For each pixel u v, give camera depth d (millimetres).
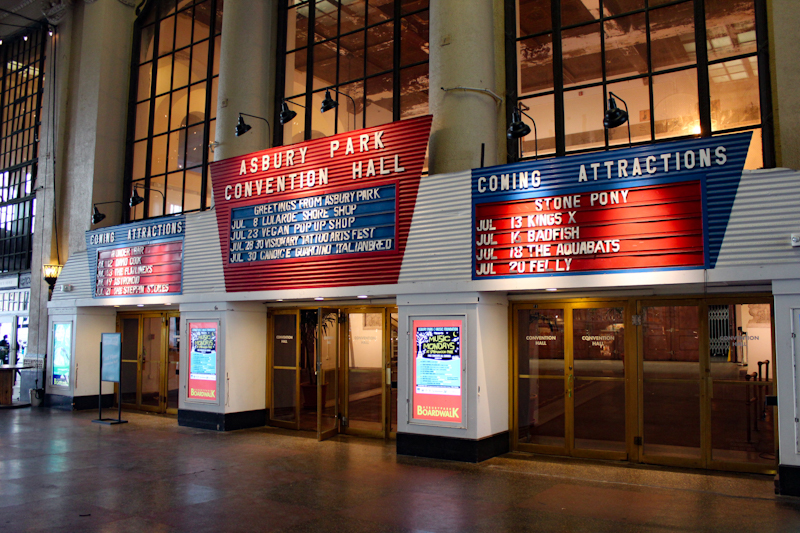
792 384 6523
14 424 11883
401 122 9258
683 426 7855
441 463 8250
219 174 11453
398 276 9070
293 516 6008
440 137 9562
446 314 8586
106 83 15359
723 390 7645
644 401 8133
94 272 13711
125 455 8930
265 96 12516
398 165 9250
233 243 11133
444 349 8570
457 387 8414
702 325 7816
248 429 11242
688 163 7164
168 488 7074
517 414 9008
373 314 10406
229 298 11070
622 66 9141
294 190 10414
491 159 9500
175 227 12188
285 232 10461
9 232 17562
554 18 9727
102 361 12336
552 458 8477
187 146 14352
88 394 14156
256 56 12391
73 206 15305
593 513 6039
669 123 8734
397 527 5672
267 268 10617
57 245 15602
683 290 7945
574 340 8672
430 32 10062
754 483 7020
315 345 11125
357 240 9555
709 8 8633
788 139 7785
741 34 8367
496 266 8242
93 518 5977
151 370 13805
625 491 6812
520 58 9977
